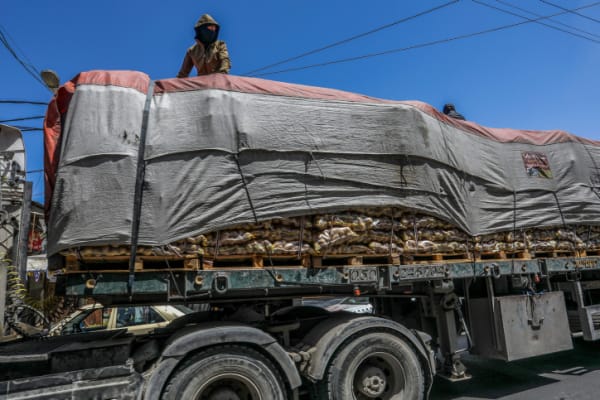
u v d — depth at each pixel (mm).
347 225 3922
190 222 3312
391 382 4031
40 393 2803
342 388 3637
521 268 5090
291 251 3697
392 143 4234
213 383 3332
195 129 3504
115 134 3262
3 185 4453
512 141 5520
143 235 3164
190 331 3432
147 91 3521
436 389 5273
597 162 6184
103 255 3119
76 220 3070
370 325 3904
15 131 4801
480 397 4828
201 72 5465
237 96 3730
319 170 3852
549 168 5656
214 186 3436
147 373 3191
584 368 5832
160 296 3682
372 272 4051
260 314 4305
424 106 4688
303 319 4402
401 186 4191
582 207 5707
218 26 5262
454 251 4672
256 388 3344
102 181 3154
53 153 3434
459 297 5344
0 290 3293
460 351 4891
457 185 4707
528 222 5238
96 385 2943
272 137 3727
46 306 4910
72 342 3771
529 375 5660
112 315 5887
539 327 4992
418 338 4156
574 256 5770
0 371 3070
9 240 4340
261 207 3561
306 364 3697
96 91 3357
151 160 3312
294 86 4094
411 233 4320
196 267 3348
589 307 5820
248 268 3551
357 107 4203
